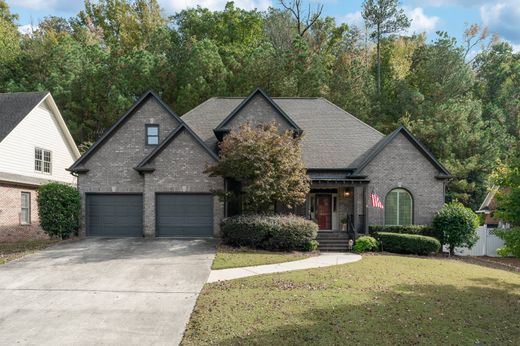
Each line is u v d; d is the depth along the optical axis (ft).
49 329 29.22
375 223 73.77
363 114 129.70
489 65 175.52
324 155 77.00
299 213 75.25
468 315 32.45
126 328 29.35
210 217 72.08
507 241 40.47
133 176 73.97
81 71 127.13
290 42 155.02
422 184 74.13
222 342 26.32
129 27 165.68
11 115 84.07
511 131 146.41
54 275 43.98
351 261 54.75
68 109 123.95
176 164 71.92
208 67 118.52
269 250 61.52
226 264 49.88
